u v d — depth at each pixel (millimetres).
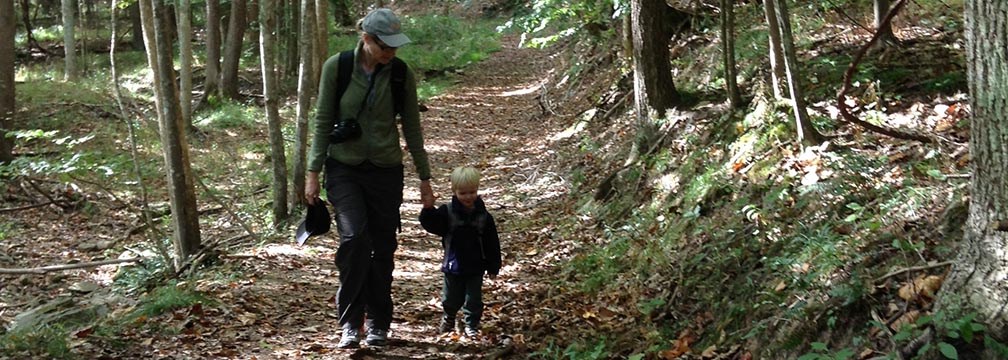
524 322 6207
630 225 8172
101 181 13203
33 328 5926
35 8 37781
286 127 18312
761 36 10719
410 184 13445
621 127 12156
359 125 5023
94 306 6965
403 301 6871
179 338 5602
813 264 5105
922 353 3646
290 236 9586
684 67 11992
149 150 15539
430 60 27922
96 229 11609
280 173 10336
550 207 10781
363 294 5242
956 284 3734
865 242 5012
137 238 11016
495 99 21922
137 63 28156
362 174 5117
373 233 5230
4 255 10211
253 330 5840
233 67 22266
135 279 8289
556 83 19656
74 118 18516
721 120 8906
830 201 5895
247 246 9250
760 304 4969
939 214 4906
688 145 9008
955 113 6711
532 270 8031
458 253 5664
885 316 4211
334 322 6121
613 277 7172
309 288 7238
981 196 3633
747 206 6395
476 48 29797
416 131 5281
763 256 5832
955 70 7754
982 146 3592
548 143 14828
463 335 5816
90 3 33594
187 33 17859
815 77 8414
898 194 5383
